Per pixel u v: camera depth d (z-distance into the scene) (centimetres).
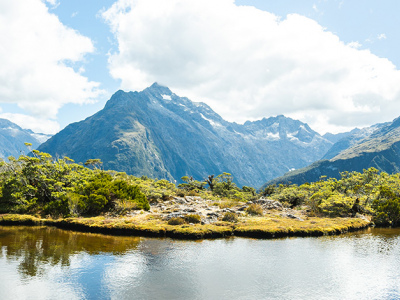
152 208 7525
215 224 5459
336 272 3331
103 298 2573
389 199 6925
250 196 13350
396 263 3662
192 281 2995
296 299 2664
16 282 2831
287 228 5216
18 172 7088
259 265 3516
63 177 7525
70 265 3344
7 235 4688
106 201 6419
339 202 7294
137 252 3906
